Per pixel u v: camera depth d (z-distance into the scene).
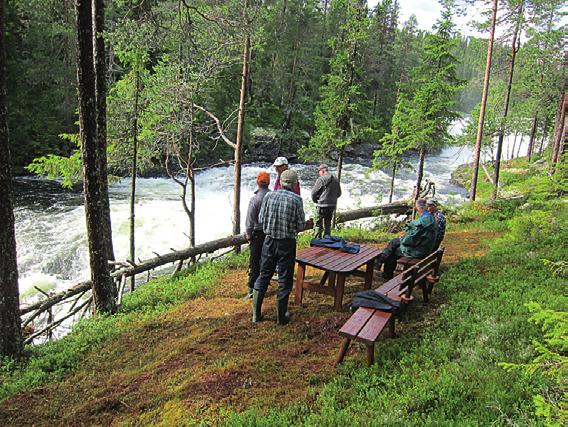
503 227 14.40
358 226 17.00
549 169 9.84
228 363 5.71
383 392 4.69
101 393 5.48
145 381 5.62
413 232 7.48
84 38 7.13
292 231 6.41
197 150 12.42
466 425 3.76
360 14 14.70
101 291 8.16
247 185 25.50
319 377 5.20
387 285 6.55
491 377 4.60
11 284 6.50
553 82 28.39
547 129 34.28
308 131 41.12
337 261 7.04
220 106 31.58
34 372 6.17
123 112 10.92
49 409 5.28
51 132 27.50
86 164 7.70
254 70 38.28
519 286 7.48
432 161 42.78
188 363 5.88
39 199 20.00
